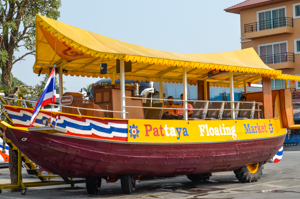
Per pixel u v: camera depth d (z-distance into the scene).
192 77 15.07
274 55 36.72
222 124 11.92
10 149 12.34
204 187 12.20
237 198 9.78
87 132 9.25
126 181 10.57
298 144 31.92
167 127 10.58
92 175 9.95
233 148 12.02
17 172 12.35
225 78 15.57
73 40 9.44
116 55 9.45
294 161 19.48
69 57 11.02
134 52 10.23
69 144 9.00
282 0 35.91
